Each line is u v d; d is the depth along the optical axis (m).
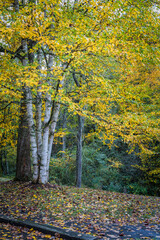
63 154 16.38
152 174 14.30
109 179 16.06
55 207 5.64
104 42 5.18
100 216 5.12
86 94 7.82
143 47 6.18
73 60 5.58
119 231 4.16
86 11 7.40
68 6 7.75
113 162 15.34
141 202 6.96
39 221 4.49
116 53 5.60
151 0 7.70
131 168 15.32
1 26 5.27
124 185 15.55
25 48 7.39
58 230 3.96
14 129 10.02
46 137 7.93
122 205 6.32
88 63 7.11
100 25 6.63
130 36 7.17
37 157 8.13
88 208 5.71
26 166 9.40
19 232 4.07
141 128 7.59
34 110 10.68
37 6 5.62
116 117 7.49
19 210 5.28
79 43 4.98
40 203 5.93
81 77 9.84
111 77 10.48
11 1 7.34
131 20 7.04
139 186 14.62
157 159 13.41
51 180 15.51
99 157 16.62
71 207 5.72
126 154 16.47
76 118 17.58
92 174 16.31
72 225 4.35
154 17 7.31
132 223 4.73
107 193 8.25
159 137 9.61
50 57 7.79
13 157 20.14
